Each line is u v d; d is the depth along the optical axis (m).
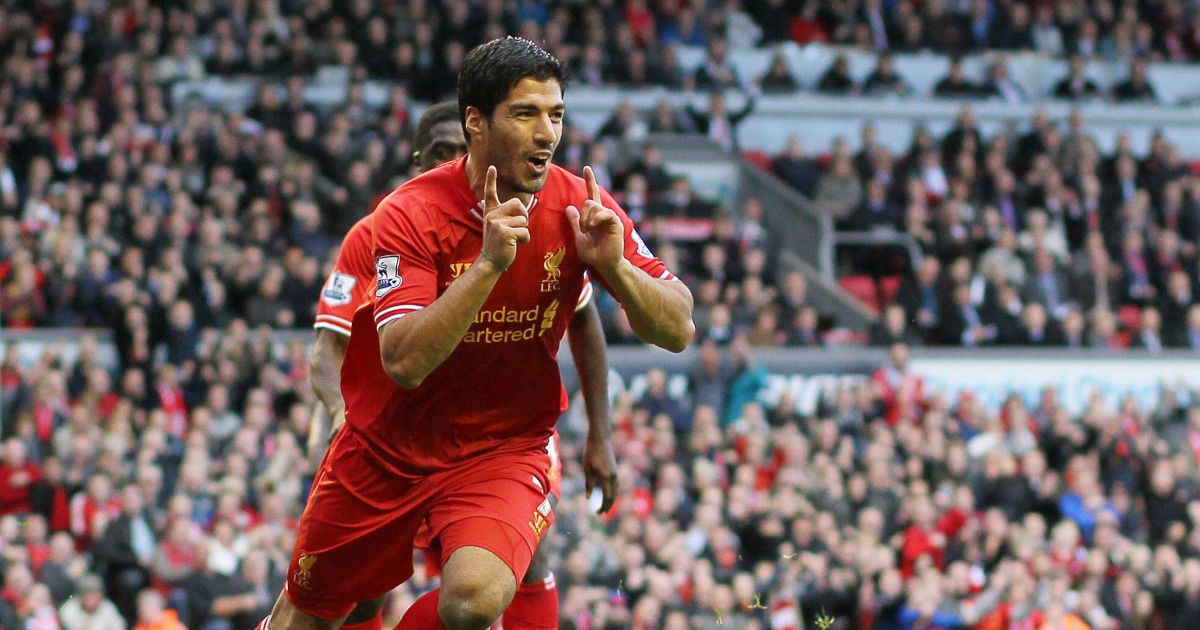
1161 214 18.81
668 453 12.57
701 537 11.45
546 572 5.56
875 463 12.59
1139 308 17.52
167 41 18.27
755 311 15.58
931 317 16.31
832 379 14.95
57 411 12.22
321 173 16.64
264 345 13.26
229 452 11.84
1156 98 21.27
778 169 19.17
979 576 11.73
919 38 21.73
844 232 18.33
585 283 5.12
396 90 17.48
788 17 21.72
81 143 15.59
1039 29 22.17
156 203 14.94
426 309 4.13
